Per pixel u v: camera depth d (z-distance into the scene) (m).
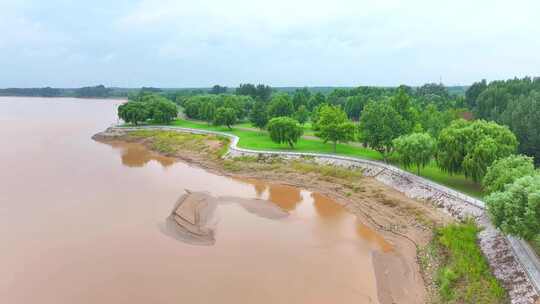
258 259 37.84
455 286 31.53
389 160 65.81
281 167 70.69
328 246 41.09
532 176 35.84
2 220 46.88
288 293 32.16
